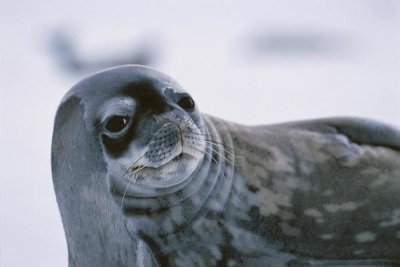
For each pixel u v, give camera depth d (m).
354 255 16.50
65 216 17.12
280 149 16.77
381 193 16.36
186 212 15.78
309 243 16.25
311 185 16.38
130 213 15.95
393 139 17.31
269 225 16.11
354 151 16.89
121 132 15.42
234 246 16.03
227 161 16.09
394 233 16.38
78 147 16.22
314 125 17.62
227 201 15.95
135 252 16.22
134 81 15.70
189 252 16.05
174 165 15.10
